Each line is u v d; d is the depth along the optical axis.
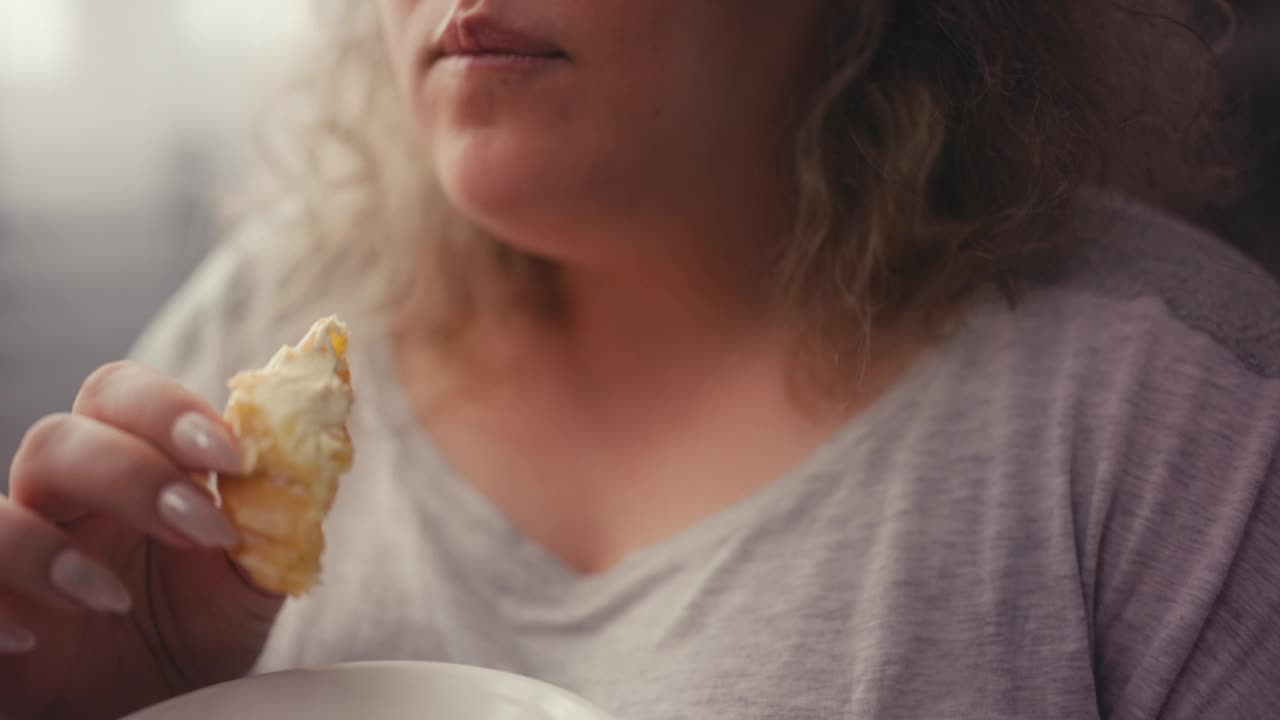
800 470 0.43
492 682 0.34
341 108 0.59
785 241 0.46
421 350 0.51
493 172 0.41
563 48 0.40
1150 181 0.50
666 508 0.45
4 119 1.52
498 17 0.40
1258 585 0.39
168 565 0.40
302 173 0.61
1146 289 0.43
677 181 0.42
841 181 0.45
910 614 0.40
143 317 1.47
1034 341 0.43
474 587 0.46
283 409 0.34
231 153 1.54
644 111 0.41
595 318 0.47
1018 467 0.41
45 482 0.36
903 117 0.45
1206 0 0.51
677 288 0.46
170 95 1.58
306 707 0.33
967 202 0.46
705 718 0.40
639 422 0.47
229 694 0.34
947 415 0.43
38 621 0.38
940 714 0.39
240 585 0.40
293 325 0.56
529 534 0.46
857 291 0.44
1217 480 0.40
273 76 0.65
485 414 0.49
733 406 0.45
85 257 1.53
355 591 0.47
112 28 1.55
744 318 0.46
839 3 0.44
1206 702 0.39
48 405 1.33
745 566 0.42
